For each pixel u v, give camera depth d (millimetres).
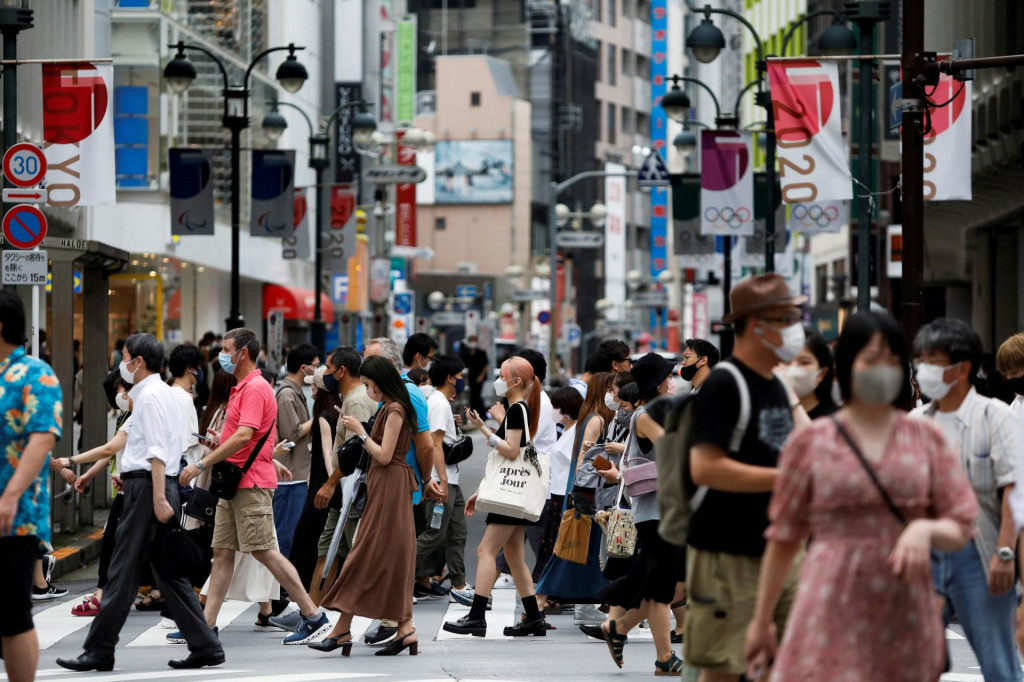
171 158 71688
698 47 67562
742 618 17062
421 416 30266
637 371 26891
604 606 34844
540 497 32688
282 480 37219
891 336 14742
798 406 18469
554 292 152500
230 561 31031
